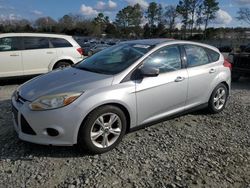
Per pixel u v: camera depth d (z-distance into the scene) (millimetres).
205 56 5641
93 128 3955
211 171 3775
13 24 68188
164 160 3994
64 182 3416
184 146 4449
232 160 4098
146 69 4316
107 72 4414
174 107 5004
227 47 45594
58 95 3791
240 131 5188
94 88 3971
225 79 5922
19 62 8867
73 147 4219
